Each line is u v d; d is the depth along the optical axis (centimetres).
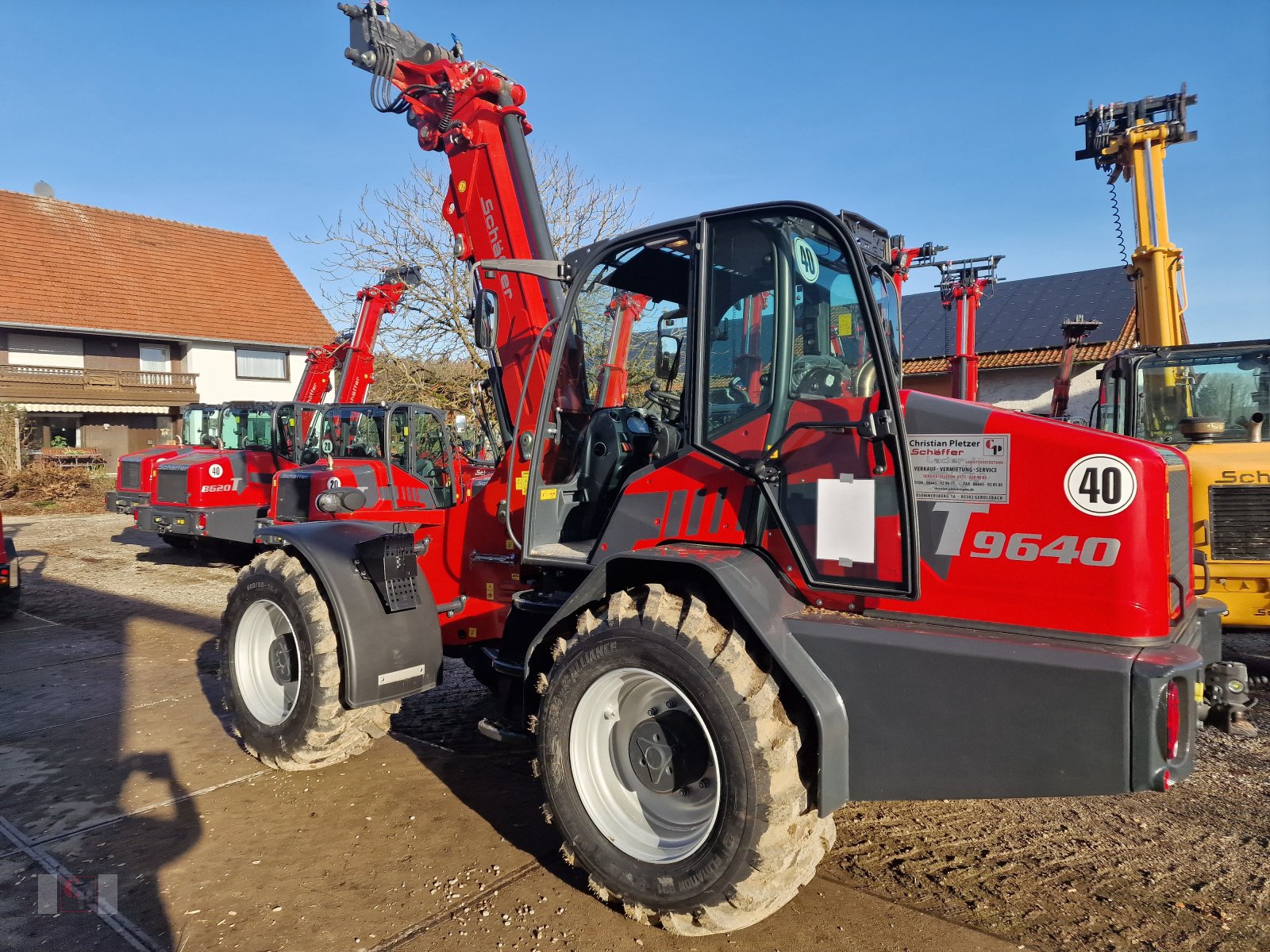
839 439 265
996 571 244
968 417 251
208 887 304
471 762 425
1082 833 346
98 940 272
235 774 408
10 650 652
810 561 271
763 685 253
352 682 379
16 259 2472
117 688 549
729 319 296
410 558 410
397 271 1155
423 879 309
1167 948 265
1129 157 889
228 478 1077
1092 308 1953
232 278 2900
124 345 2558
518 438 392
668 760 278
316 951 265
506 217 443
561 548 357
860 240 291
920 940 270
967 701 236
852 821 360
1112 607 228
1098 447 232
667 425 365
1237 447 544
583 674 286
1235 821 356
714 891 253
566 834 290
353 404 1066
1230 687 318
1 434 1912
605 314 376
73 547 1262
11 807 371
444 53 458
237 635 425
